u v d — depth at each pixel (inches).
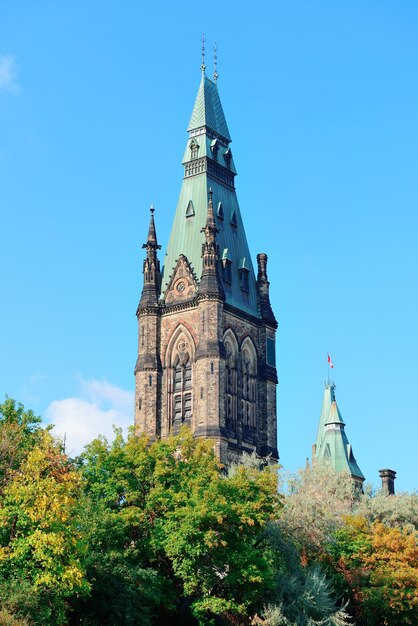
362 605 4138.8
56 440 3366.1
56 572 3024.1
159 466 3789.4
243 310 6476.4
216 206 6599.4
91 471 3860.7
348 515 4574.3
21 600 2913.4
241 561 3558.1
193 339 6254.9
